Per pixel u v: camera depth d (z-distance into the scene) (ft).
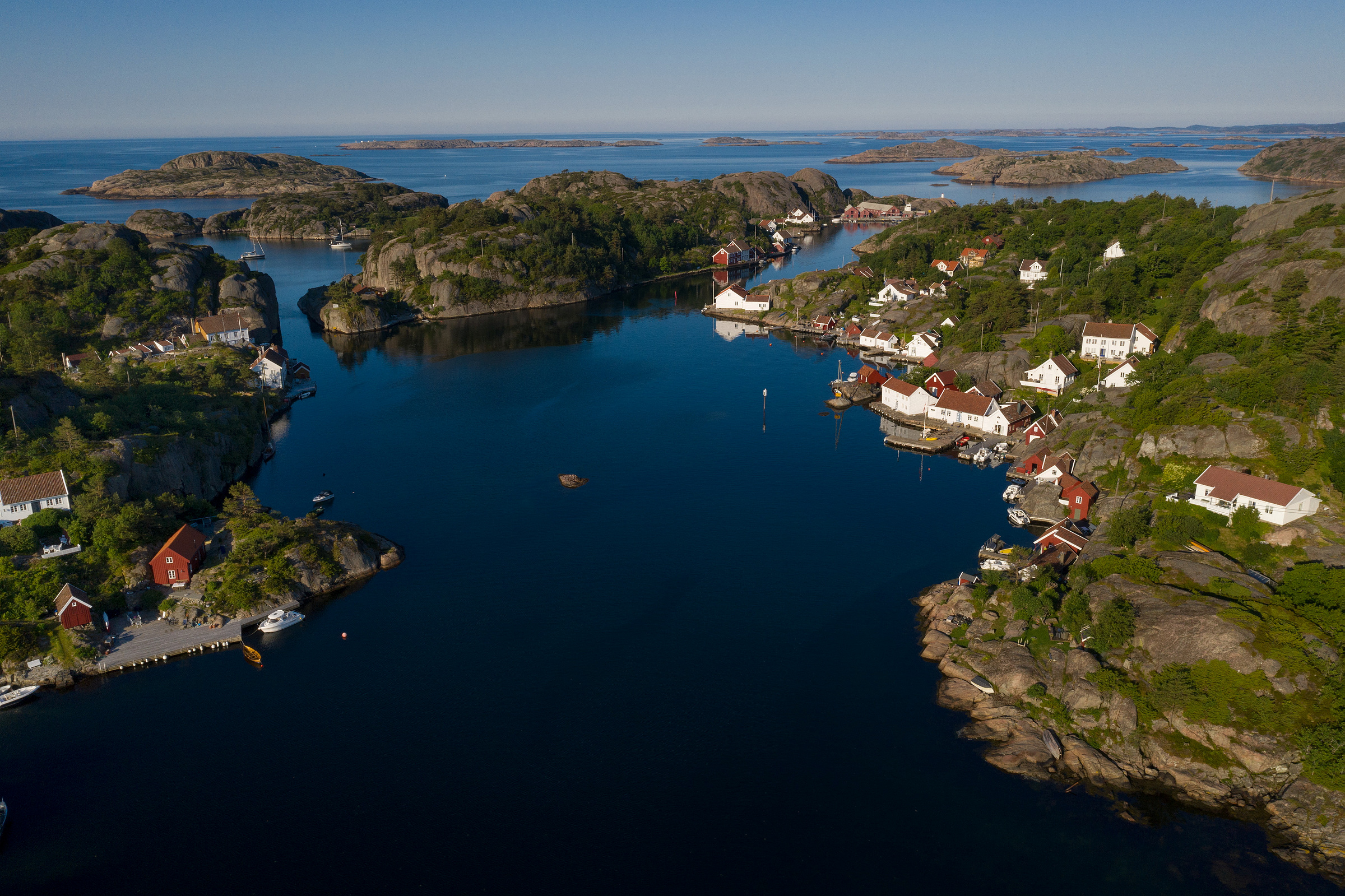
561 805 181.68
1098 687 202.90
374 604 263.29
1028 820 176.55
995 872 164.66
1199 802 179.83
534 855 168.86
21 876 165.27
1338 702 185.47
